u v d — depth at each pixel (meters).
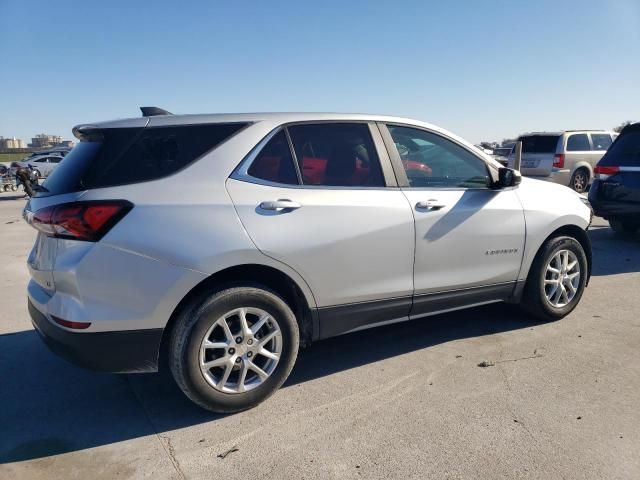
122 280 2.80
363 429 2.96
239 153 3.19
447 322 4.65
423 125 3.96
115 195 2.83
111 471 2.65
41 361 3.98
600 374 3.56
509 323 4.57
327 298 3.38
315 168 3.41
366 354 4.00
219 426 3.05
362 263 3.46
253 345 3.15
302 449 2.79
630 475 2.51
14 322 4.84
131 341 2.87
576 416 3.04
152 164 2.97
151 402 3.36
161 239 2.85
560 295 4.54
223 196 3.05
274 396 3.38
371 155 3.65
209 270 2.94
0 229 10.80
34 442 2.92
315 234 3.26
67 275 2.76
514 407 3.15
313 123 3.49
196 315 2.95
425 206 3.71
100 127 2.98
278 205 3.15
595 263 6.73
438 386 3.44
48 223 2.81
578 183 14.43
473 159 4.11
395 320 3.77
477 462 2.63
